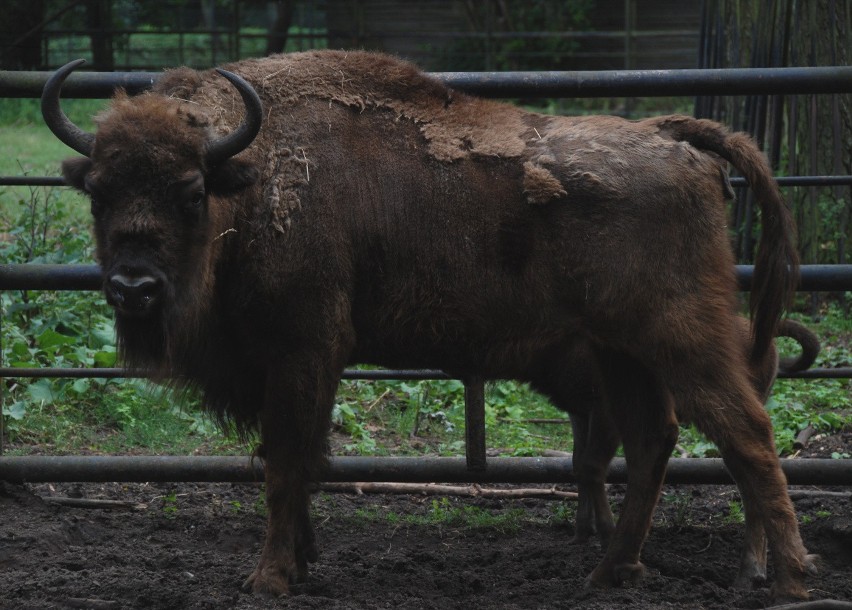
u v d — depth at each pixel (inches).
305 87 640.4
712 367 610.5
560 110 3129.9
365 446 965.2
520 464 756.6
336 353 625.6
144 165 558.9
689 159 624.4
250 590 613.6
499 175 628.7
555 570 676.7
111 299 559.5
